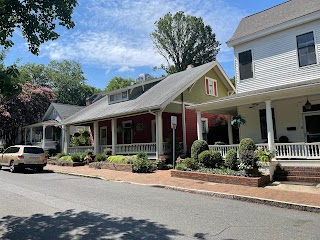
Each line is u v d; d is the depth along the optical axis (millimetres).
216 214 6477
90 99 42719
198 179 11320
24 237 5016
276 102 13562
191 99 19797
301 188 9055
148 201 7934
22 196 8750
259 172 10570
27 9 5672
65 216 6352
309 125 12531
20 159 16156
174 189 9898
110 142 24359
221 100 12648
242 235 4984
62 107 32594
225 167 11922
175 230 5285
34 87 33844
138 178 12539
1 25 5676
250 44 14422
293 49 12805
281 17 13961
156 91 19578
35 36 5922
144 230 5297
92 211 6785
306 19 12227
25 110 31141
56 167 19109
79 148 23953
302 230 5270
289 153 11008
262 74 13820
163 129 19906
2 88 5297
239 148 11078
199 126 14117
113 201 7934
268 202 7492
